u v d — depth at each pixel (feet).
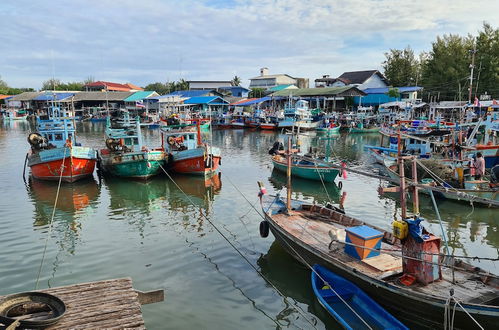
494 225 52.90
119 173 82.38
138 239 47.88
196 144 95.50
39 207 62.69
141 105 260.62
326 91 208.54
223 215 57.82
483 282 29.76
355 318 29.96
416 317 29.09
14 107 301.02
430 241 29.45
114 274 38.55
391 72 259.39
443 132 98.73
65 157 75.66
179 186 77.36
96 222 54.90
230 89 306.14
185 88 335.26
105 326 22.82
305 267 40.04
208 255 43.11
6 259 42.04
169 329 29.73
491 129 96.89
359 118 197.36
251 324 30.73
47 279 37.45
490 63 180.24
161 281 37.19
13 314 23.61
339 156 118.83
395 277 30.94
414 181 34.24
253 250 44.65
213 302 33.68
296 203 51.08
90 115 261.03
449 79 201.57
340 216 44.75
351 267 32.24
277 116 203.00
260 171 93.66
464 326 26.86
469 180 65.05
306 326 30.60
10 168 95.76
